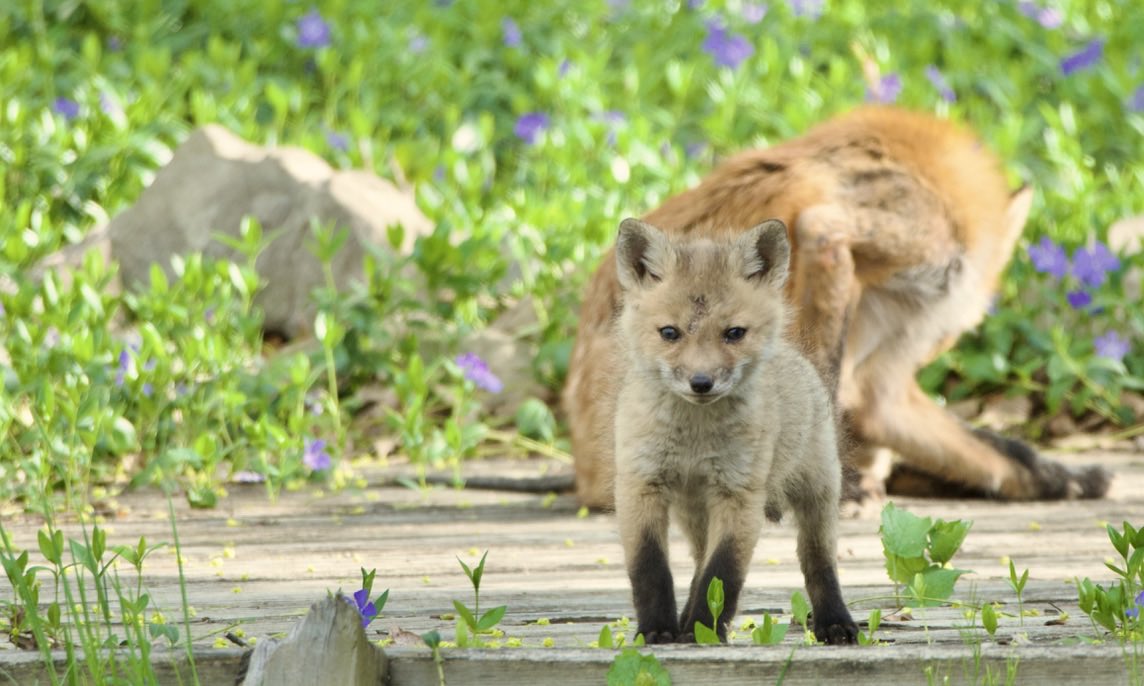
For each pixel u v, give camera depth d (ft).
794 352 25.55
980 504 39.96
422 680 19.39
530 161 61.36
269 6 68.74
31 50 65.21
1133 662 18.83
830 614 23.31
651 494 23.17
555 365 45.21
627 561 23.04
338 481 39.40
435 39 67.21
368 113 62.18
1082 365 46.34
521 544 32.65
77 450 36.68
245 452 39.63
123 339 45.14
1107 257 46.50
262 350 49.80
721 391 22.26
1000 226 41.27
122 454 38.93
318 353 44.52
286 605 25.89
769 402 23.17
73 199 56.34
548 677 19.31
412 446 41.16
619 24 73.51
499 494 39.40
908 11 73.77
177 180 52.90
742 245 23.85
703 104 66.28
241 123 60.39
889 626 23.95
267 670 18.52
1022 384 47.24
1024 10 72.38
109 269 45.75
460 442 40.60
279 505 37.11
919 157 39.40
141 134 58.03
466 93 64.95
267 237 48.44
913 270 39.11
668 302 23.18
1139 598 20.95
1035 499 40.34
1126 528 22.13
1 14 68.03
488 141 61.46
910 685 19.08
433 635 19.45
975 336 48.57
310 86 66.95
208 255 51.42
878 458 41.39
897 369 40.78
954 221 39.42
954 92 66.74
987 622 21.21
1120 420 46.50
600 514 36.27
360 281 50.16
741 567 22.80
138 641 19.53
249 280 44.65
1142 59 68.64
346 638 18.66
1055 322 48.85
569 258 48.93
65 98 61.72
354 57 66.28
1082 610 22.71
